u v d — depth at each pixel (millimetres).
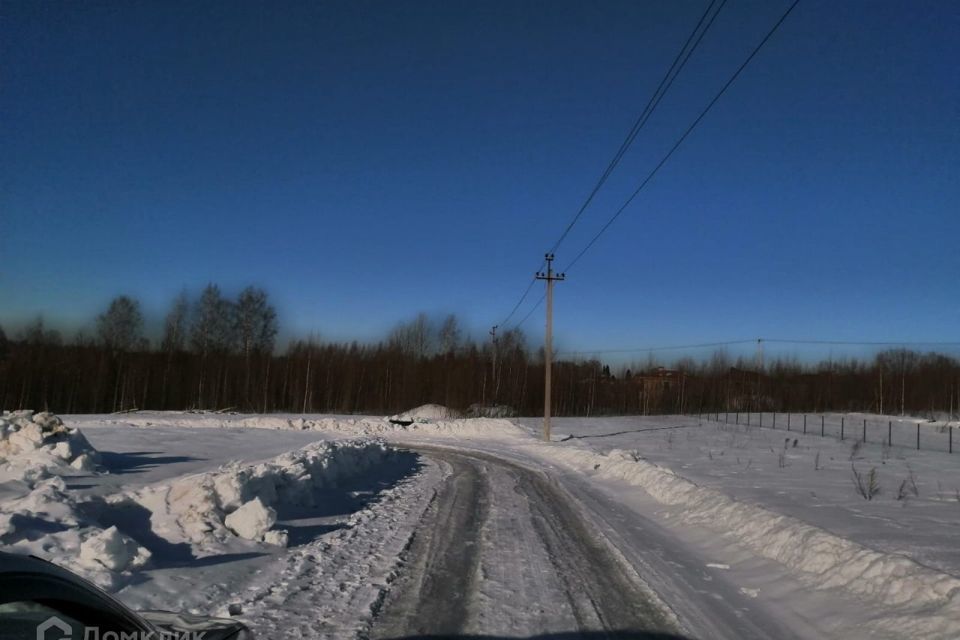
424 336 76188
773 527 9711
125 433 27359
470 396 66688
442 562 8578
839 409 83500
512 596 7086
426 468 21562
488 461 24859
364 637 5625
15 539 6684
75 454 14016
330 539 9719
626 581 7898
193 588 6660
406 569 8133
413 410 63906
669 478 15859
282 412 63781
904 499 13797
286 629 5715
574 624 6191
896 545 8922
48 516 7422
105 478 12922
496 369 69312
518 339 74062
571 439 35656
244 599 6520
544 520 12148
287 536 9102
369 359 71562
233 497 9500
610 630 6055
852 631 6102
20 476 11016
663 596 7277
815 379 85438
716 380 83250
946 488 15984
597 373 80188
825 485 16234
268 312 67625
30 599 2188
